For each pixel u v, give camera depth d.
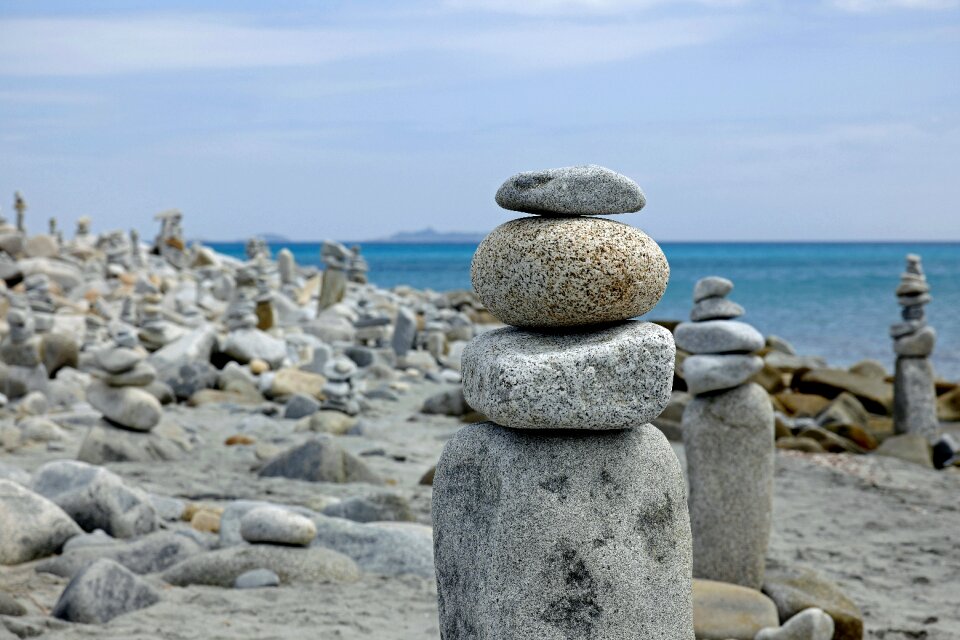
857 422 12.82
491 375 2.84
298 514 5.84
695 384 5.64
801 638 4.80
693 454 5.70
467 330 22.12
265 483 8.32
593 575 2.80
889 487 9.41
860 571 6.70
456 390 12.83
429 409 12.88
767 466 5.64
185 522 6.95
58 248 30.59
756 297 46.62
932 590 6.31
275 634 4.67
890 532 7.77
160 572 5.65
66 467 6.62
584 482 2.82
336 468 8.58
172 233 33.22
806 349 25.97
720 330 5.58
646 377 2.83
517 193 3.00
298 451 8.70
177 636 4.56
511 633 2.81
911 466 10.52
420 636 4.76
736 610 5.15
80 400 12.71
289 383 13.89
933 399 11.82
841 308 39.81
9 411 11.41
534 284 2.87
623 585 2.82
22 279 25.20
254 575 5.41
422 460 9.95
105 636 4.51
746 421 5.59
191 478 8.42
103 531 6.28
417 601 5.27
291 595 5.24
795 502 8.70
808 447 11.12
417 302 28.94
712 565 5.64
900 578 6.56
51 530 5.88
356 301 26.14
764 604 5.20
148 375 9.34
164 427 10.09
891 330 11.95
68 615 4.73
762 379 14.07
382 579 5.64
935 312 36.28
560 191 2.93
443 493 3.10
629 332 2.88
